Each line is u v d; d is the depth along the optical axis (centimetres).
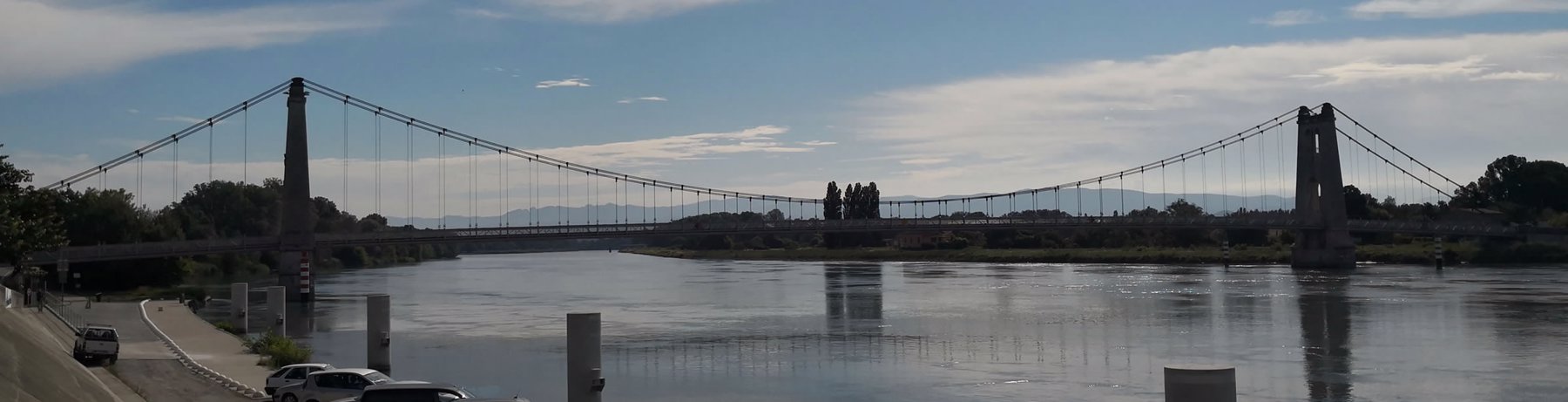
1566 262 19138
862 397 5488
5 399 2178
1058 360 6694
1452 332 8038
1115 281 15162
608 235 16212
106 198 14425
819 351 7256
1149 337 7950
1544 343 7369
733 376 6212
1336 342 7531
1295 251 19738
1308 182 19788
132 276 13762
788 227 18338
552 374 6247
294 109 13062
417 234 14475
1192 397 2786
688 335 8369
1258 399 5347
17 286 8544
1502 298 11138
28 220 6831
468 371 6353
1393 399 5312
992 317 9656
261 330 8525
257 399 4706
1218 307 10444
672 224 17025
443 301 12531
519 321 9662
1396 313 9600
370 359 6388
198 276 17650
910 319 9488
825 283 15412
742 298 12481
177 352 6462
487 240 15100
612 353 7262
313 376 4475
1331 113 19538
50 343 3083
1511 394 5438
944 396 5469
